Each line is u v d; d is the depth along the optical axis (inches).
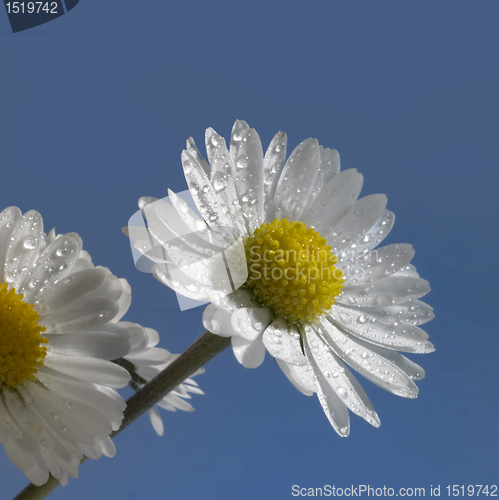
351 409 5.8
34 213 5.8
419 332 6.1
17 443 5.6
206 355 5.8
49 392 5.7
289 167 6.2
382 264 6.2
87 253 5.9
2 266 5.8
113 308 5.8
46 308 5.8
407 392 5.9
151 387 5.8
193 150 6.0
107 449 5.7
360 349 6.0
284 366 5.7
